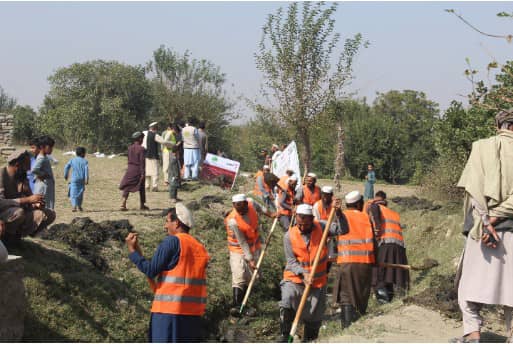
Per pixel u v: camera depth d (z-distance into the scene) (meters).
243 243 9.51
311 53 19.59
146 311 8.74
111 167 22.52
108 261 9.55
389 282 9.70
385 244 9.87
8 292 6.50
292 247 7.38
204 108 40.28
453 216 14.15
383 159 38.59
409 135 42.38
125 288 8.96
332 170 37.56
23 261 7.91
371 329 6.73
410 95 49.28
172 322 5.52
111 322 8.10
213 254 11.48
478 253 5.46
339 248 8.42
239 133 45.44
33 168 10.57
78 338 7.48
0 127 23.02
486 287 5.36
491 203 5.35
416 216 15.27
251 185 19.86
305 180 12.35
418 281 10.20
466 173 5.52
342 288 8.26
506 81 8.68
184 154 19.14
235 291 9.70
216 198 14.85
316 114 19.86
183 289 5.58
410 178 37.56
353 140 38.72
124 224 11.00
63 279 8.11
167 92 39.91
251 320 9.80
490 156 5.36
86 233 10.04
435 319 7.15
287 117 19.88
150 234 11.12
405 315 7.27
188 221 5.82
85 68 35.16
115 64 36.44
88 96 34.66
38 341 7.10
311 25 19.48
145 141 17.83
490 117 12.60
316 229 7.46
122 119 35.09
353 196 8.72
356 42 19.53
